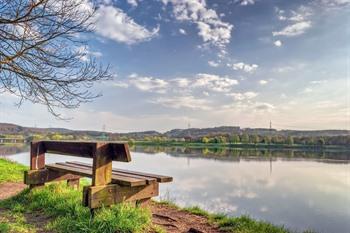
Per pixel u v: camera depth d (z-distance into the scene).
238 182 17.06
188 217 5.41
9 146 60.31
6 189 7.14
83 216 4.21
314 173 24.78
